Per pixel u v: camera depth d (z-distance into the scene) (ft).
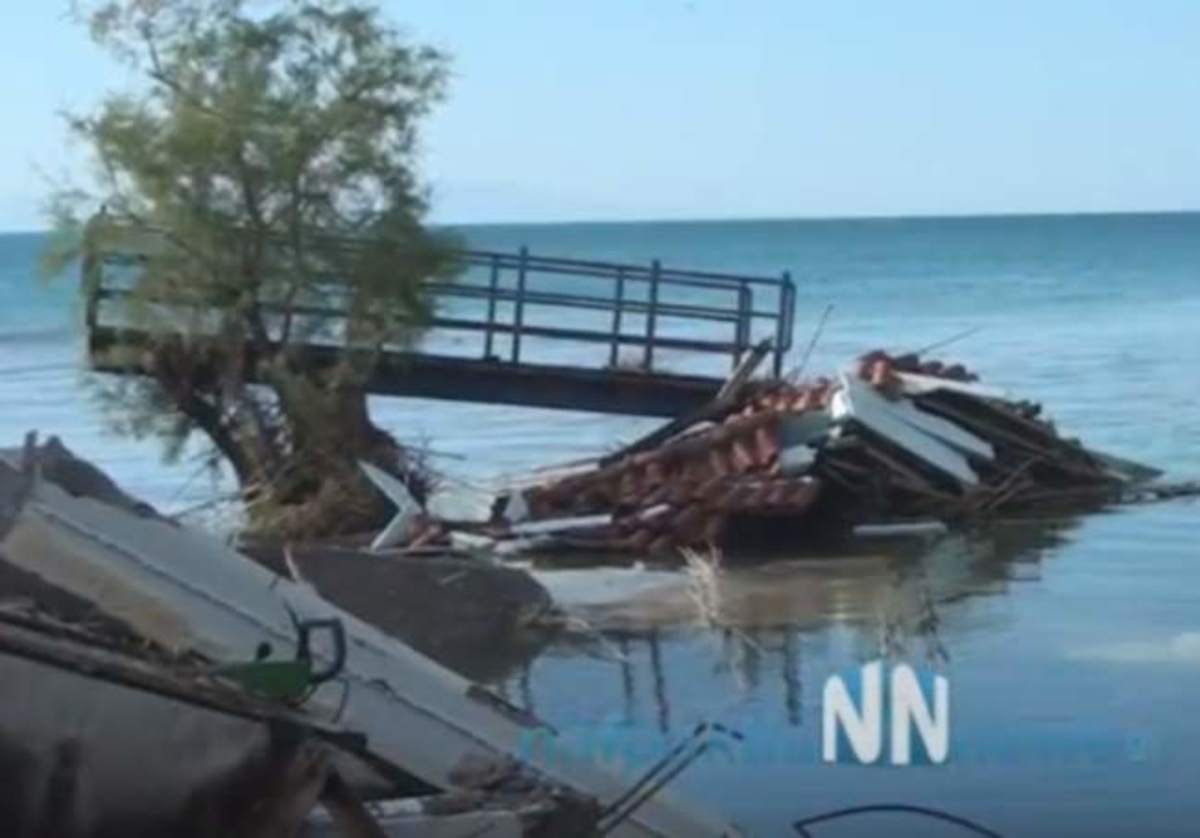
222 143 92.58
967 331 234.79
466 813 23.81
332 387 92.53
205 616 27.61
